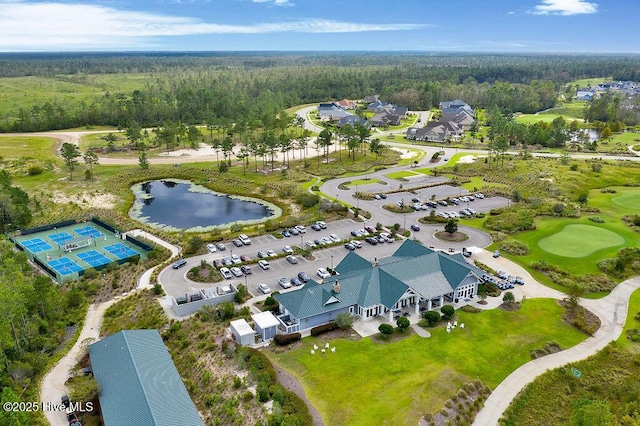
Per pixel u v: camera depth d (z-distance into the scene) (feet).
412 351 243.60
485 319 274.36
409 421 196.34
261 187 554.46
